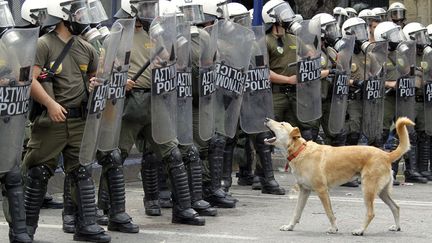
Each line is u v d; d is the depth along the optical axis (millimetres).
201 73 10992
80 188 9172
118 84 9359
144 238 9656
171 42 9977
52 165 9070
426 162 16094
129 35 9383
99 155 9805
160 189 12086
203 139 11148
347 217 11352
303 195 10203
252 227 10477
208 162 11945
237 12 12508
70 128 8938
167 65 9961
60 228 10297
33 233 9164
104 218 10391
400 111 15320
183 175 10492
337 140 14812
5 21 8359
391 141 16172
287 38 13641
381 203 12820
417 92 15891
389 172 10000
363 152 9914
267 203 12586
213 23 11688
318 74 13641
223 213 11539
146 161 11164
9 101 8188
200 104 11055
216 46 11211
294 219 10266
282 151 10078
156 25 9883
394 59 15438
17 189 8641
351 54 14391
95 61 9125
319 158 9938
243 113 13023
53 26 8906
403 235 10070
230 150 13070
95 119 8859
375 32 15422
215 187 12008
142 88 10148
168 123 10070
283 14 13375
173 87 10086
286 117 13953
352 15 17250
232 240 9625
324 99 14508
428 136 16094
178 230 10195
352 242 9578
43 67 8812
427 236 10039
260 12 16312
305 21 13500
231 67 11836
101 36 9352
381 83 14875
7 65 8148
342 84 14367
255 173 14234
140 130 10391
